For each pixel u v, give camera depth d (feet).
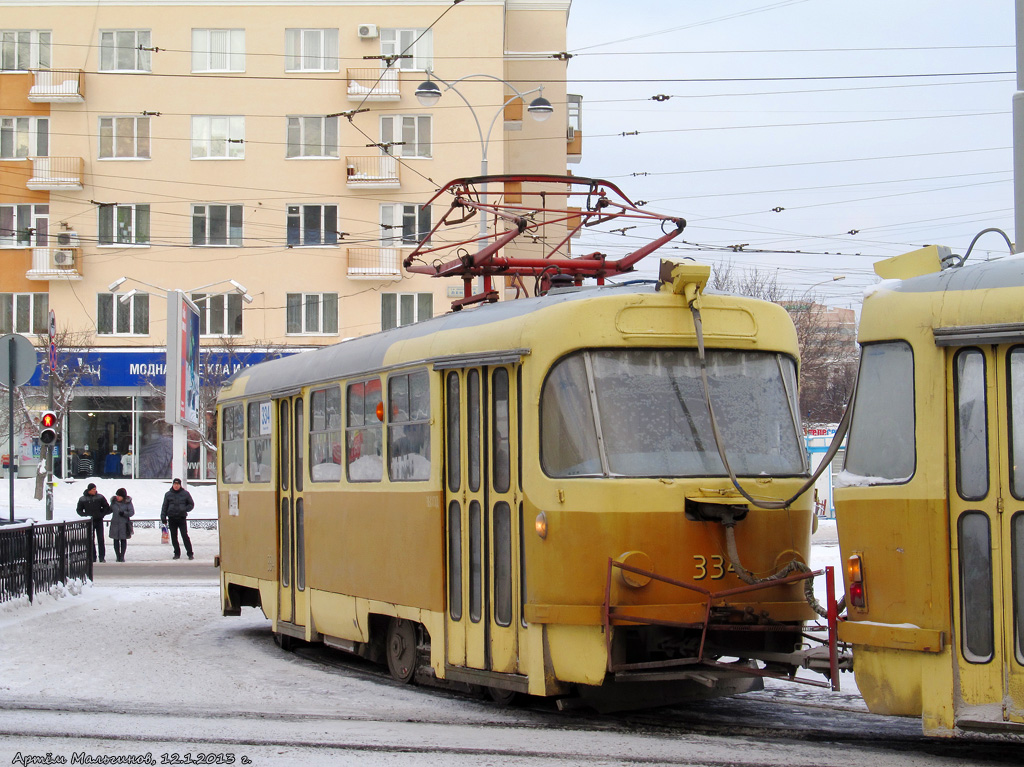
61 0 131.95
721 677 26.17
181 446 126.62
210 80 131.44
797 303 148.56
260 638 45.80
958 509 21.44
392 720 28.04
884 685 22.31
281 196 131.34
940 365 21.80
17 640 41.01
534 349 27.53
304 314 131.75
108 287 121.49
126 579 67.97
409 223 130.82
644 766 22.43
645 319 27.48
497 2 128.77
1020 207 33.58
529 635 27.20
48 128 132.77
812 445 112.06
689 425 27.40
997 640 20.86
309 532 39.70
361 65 130.00
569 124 140.97
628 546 25.99
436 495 30.81
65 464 134.72
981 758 22.88
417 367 32.19
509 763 22.88
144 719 28.12
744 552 26.78
